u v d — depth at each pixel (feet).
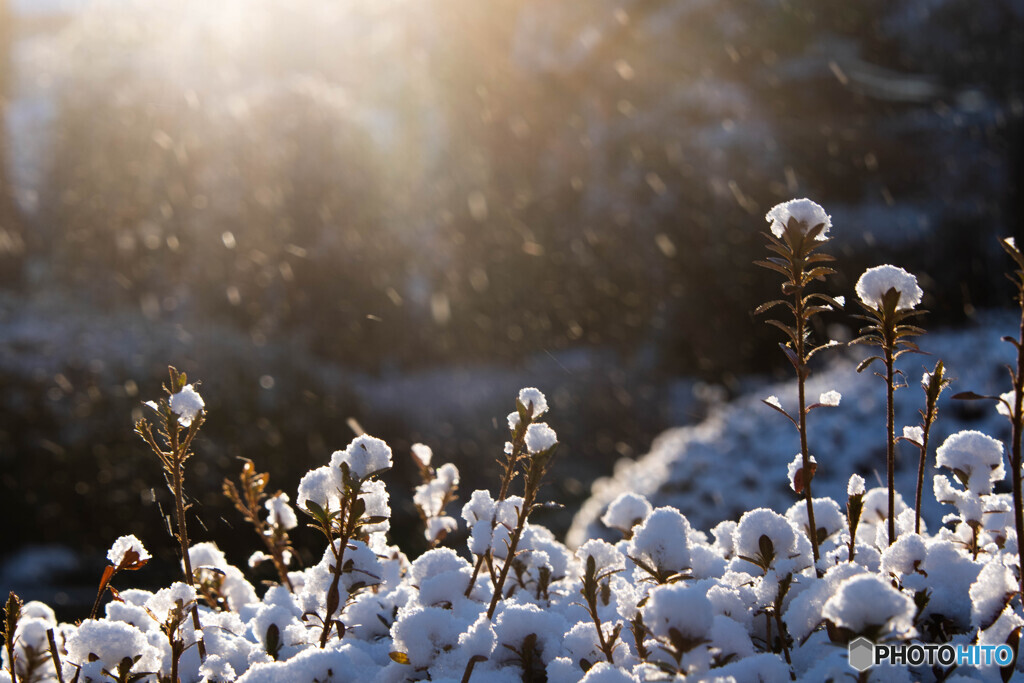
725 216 57.21
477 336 63.05
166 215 55.57
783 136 59.21
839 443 15.83
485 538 4.05
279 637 3.87
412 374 59.11
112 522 31.42
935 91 62.13
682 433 19.12
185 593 3.73
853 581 2.46
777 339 53.67
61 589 27.50
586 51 70.13
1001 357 15.76
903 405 15.69
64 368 38.37
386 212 61.98
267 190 57.21
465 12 76.79
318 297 56.95
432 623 3.49
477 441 46.93
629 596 3.38
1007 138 55.62
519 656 3.46
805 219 3.29
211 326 51.49
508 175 71.20
